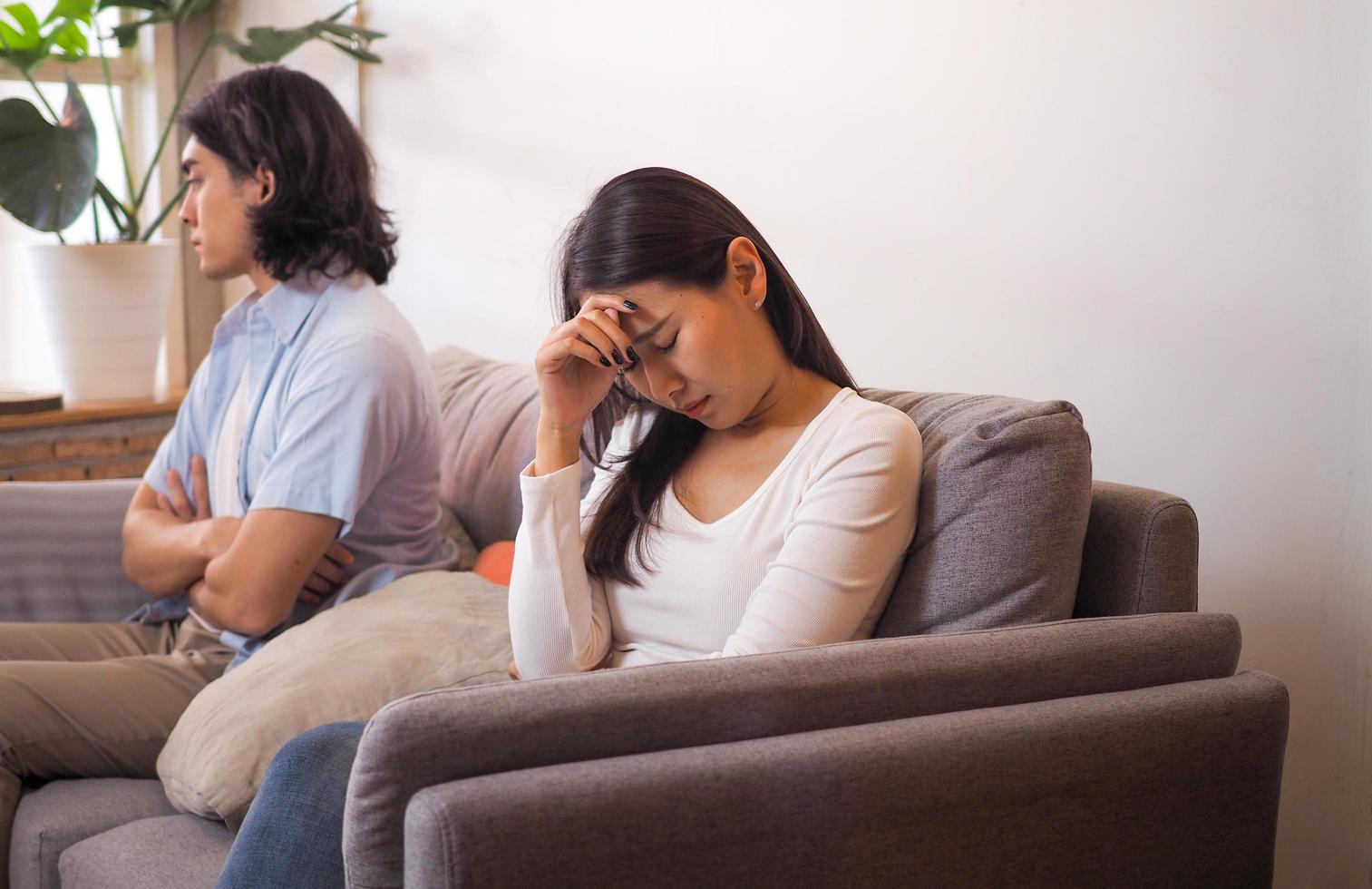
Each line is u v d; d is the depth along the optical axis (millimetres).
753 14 2070
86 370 2904
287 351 1824
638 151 2281
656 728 945
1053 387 1768
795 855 940
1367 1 1455
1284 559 1576
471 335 2654
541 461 1316
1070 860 1066
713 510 1281
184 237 3312
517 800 851
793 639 1142
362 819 897
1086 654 1117
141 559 1877
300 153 1811
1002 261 1803
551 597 1293
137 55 3285
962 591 1191
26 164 2695
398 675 1419
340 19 2826
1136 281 1671
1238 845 1157
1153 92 1632
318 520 1699
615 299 1201
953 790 997
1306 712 1575
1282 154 1531
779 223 2076
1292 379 1549
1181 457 1654
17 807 1539
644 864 885
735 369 1212
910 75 1879
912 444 1229
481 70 2545
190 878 1273
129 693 1647
